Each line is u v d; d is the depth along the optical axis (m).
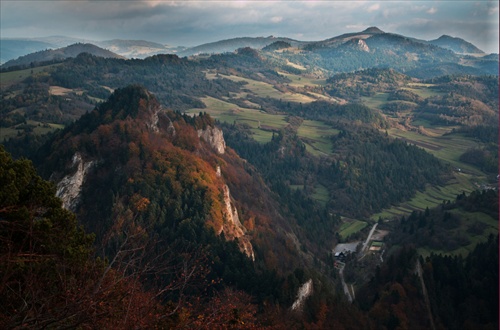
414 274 118.69
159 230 100.69
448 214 178.75
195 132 167.62
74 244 40.78
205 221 107.69
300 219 198.75
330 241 196.25
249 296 79.06
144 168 121.75
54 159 124.62
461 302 111.06
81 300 24.86
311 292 91.56
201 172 127.81
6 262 27.25
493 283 113.50
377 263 162.88
